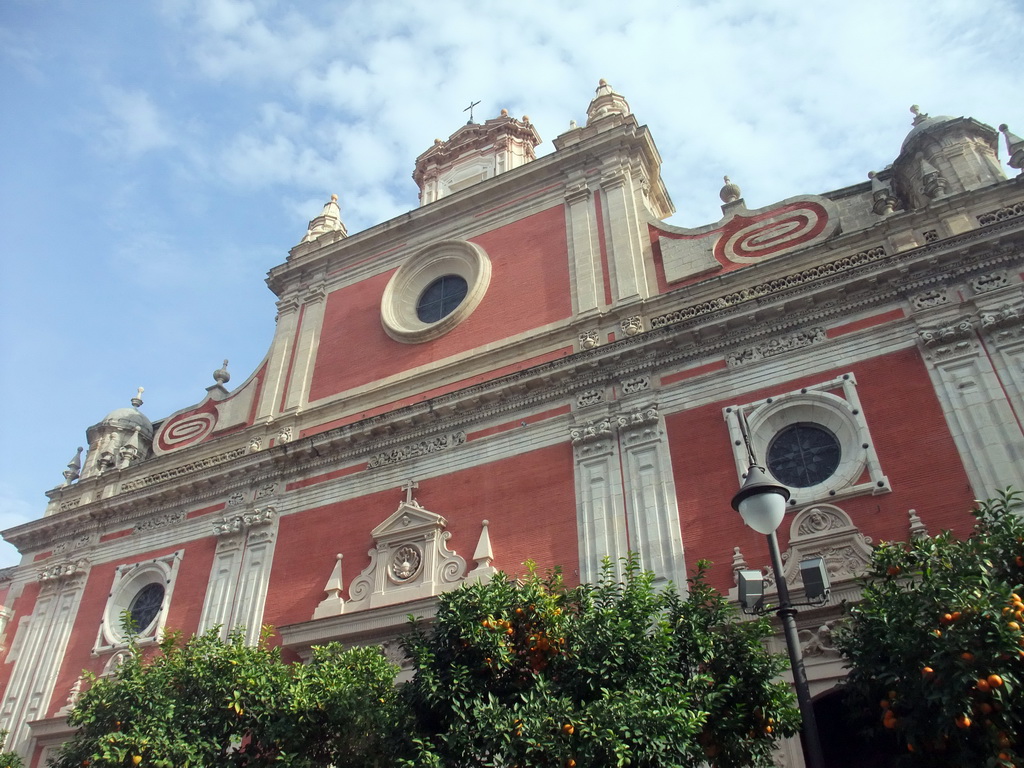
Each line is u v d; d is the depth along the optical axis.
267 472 24.20
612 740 10.67
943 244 17.42
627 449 18.91
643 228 23.16
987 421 15.52
